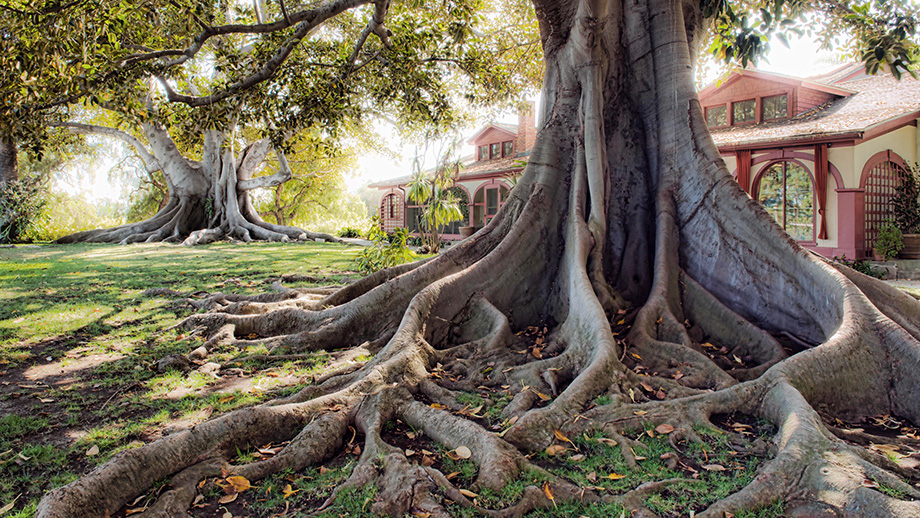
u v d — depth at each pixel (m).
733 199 5.68
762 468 2.77
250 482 2.85
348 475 2.90
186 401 4.12
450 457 3.00
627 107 6.63
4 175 27.27
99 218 46.84
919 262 15.01
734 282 5.49
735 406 3.53
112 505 2.55
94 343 5.88
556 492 2.63
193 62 18.02
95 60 6.25
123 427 3.62
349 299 7.02
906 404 3.75
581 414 3.40
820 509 2.42
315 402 3.63
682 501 2.56
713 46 7.10
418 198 19.33
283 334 6.21
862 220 15.70
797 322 4.95
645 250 6.20
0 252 19.39
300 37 6.97
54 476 2.94
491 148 31.89
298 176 39.12
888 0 7.26
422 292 5.48
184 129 8.35
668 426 3.30
